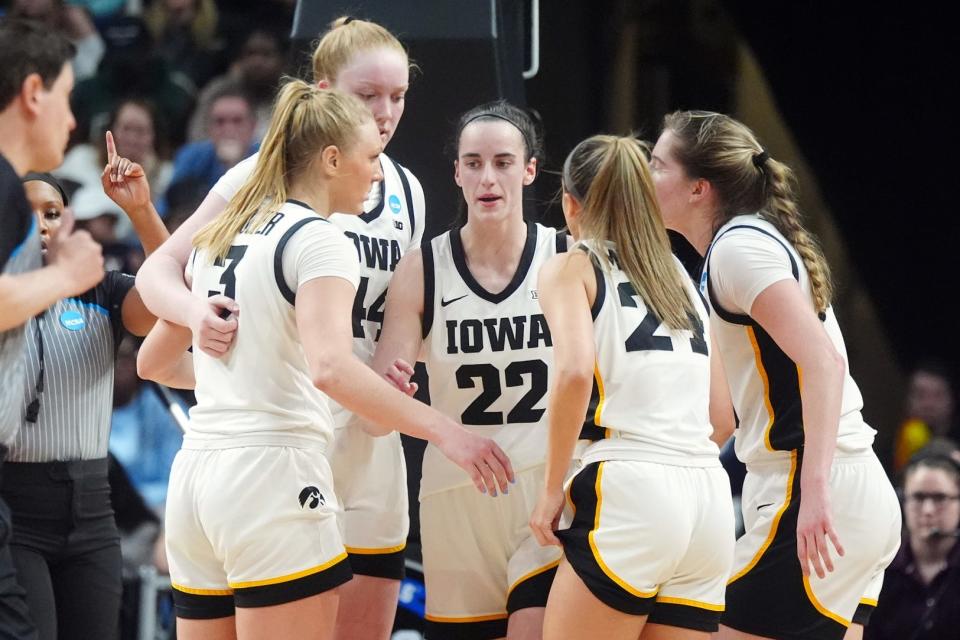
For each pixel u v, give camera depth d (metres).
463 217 15.00
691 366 11.38
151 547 21.91
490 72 15.12
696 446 11.27
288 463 10.82
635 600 10.93
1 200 9.91
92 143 29.03
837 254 31.19
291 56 15.30
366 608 13.05
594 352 10.98
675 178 12.59
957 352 30.70
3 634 10.48
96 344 12.85
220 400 11.03
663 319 11.35
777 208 12.50
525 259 12.70
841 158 30.81
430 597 12.99
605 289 11.29
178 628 11.43
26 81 10.40
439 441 10.90
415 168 15.39
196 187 27.81
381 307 13.25
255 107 29.17
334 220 12.97
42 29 10.63
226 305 11.00
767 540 12.09
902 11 29.84
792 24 29.86
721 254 12.05
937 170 30.47
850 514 12.01
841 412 11.82
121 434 24.38
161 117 28.86
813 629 12.02
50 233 12.98
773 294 11.75
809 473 11.36
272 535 10.69
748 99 29.91
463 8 15.15
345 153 11.36
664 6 28.59
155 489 23.95
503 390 12.58
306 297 10.72
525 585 12.30
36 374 12.37
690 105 28.95
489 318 12.56
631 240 11.49
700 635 11.27
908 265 30.92
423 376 14.73
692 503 11.06
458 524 12.71
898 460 26.55
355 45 12.88
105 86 29.78
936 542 17.06
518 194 12.60
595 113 26.00
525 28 20.66
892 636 17.11
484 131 12.43
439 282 12.65
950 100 30.08
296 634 10.81
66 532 12.52
